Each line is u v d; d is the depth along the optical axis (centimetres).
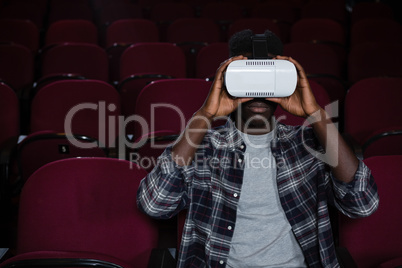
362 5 501
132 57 302
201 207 113
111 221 129
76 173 129
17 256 113
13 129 217
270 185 113
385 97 218
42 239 128
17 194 195
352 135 219
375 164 127
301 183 113
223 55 305
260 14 492
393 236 127
